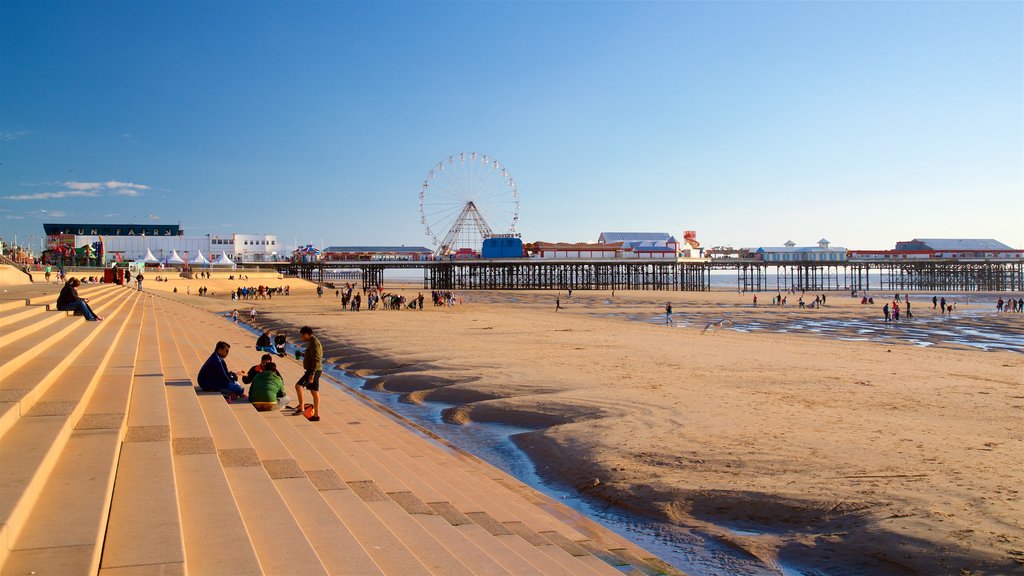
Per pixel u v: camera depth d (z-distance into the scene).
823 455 11.56
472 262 125.62
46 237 123.00
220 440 9.18
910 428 13.62
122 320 26.16
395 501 8.27
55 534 4.39
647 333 38.19
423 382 21.00
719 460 11.45
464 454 12.19
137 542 4.61
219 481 6.61
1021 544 7.53
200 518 5.53
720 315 60.16
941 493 9.35
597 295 105.69
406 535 6.67
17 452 5.66
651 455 11.89
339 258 139.00
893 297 101.06
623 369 22.89
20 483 4.82
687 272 142.88
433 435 13.65
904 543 7.80
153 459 6.85
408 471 10.20
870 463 11.02
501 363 24.50
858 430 13.45
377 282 148.38
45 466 5.45
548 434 13.96
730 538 8.45
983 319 54.62
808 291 126.12
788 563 7.79
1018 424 14.03
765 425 13.97
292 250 151.38
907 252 132.62
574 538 8.05
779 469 10.88
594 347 30.12
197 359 19.23
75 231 133.75
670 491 10.00
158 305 46.16
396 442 12.48
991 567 7.07
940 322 51.94
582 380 20.47
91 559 4.02
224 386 13.14
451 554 6.14
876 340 38.47
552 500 9.73
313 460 9.45
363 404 16.81
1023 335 41.84
